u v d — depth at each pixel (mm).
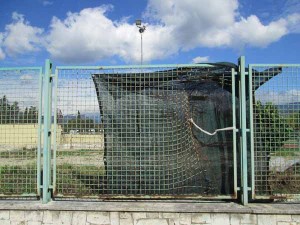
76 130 5820
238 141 5770
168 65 5781
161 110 5832
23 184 5867
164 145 5805
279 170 5590
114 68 5789
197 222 5227
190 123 5844
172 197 5645
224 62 5848
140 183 5789
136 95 5844
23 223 5395
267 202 5668
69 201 5770
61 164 5855
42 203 5602
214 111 5848
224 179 5785
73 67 5758
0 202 5680
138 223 5285
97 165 5844
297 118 5488
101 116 5832
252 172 5492
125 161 5812
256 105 5621
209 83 5871
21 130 5816
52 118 5934
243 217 5184
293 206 5355
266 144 5613
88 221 5340
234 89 5664
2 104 5824
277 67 5543
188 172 5812
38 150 5754
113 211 5320
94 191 5848
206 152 5836
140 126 5816
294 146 5527
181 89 5859
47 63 5812
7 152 5871
